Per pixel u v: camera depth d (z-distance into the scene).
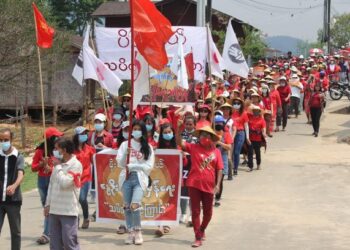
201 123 11.41
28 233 10.17
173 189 10.02
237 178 15.35
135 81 10.27
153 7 9.66
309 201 12.66
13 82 27.73
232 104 15.75
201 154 9.20
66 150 7.83
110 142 11.02
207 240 9.59
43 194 9.48
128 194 9.26
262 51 44.19
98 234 10.01
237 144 15.66
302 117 29.14
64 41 28.98
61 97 31.98
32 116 32.56
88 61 12.76
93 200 12.44
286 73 30.36
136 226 9.34
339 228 10.45
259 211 11.70
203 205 9.30
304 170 16.45
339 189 13.92
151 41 9.71
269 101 22.91
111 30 14.80
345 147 20.80
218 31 38.16
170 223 9.98
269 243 9.45
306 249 9.13
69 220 7.76
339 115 30.30
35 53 27.14
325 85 29.78
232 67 16.77
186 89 13.10
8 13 25.78
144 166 9.22
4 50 26.41
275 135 23.69
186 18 40.38
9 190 8.12
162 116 14.18
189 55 14.42
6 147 8.25
